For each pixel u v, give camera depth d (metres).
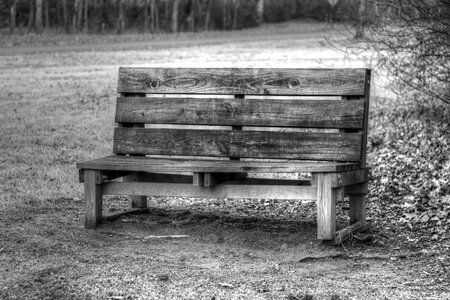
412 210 7.65
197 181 6.54
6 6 61.06
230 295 5.05
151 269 5.67
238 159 7.13
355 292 5.14
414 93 13.87
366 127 6.80
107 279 5.39
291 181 7.09
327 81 6.81
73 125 14.02
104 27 63.16
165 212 7.85
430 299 4.97
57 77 22.53
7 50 35.59
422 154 10.50
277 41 45.62
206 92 7.24
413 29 10.91
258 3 72.44
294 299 4.97
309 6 74.00
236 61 27.73
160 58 30.25
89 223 7.02
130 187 6.96
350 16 13.82
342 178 6.33
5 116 14.89
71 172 10.05
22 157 10.98
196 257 6.06
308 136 6.79
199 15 69.62
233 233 6.81
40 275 5.48
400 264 5.89
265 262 5.95
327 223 6.29
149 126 14.13
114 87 20.20
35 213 7.73
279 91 6.98
